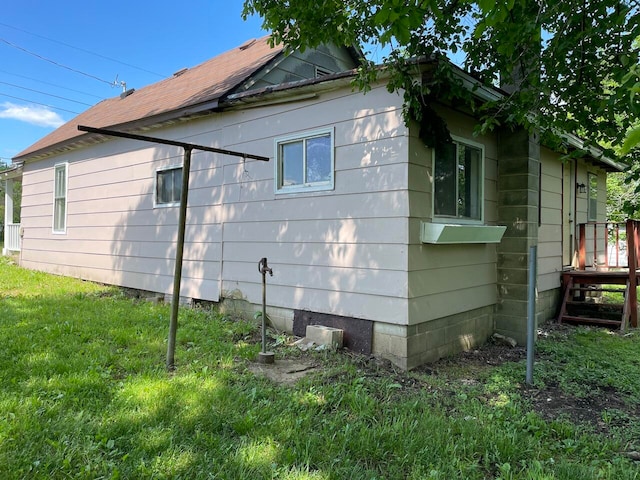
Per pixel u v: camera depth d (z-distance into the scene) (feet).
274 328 17.49
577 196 28.02
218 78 23.93
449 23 13.79
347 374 12.39
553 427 9.48
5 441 7.50
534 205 17.72
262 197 18.03
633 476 7.43
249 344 15.31
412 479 7.16
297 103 16.67
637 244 24.81
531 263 12.91
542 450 8.43
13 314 17.71
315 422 9.04
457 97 13.58
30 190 36.17
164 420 8.71
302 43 13.99
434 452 8.04
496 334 17.72
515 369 13.93
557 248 24.70
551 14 11.04
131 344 14.15
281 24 13.97
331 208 15.47
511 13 11.30
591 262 30.19
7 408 8.77
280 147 17.46
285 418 9.05
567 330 20.89
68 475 6.73
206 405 9.46
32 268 35.53
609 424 9.98
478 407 10.45
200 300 21.03
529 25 10.87
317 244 15.93
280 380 11.75
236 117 19.17
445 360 14.88
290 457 7.53
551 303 23.94
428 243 14.08
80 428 8.14
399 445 8.18
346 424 9.03
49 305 19.95
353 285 14.79
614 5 10.58
